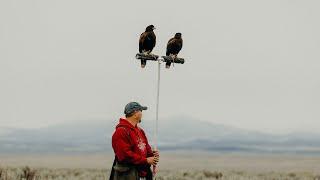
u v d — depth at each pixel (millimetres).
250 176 27859
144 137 11375
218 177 27047
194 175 27484
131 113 11234
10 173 21656
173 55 12445
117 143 10969
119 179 11016
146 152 11258
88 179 23438
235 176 26703
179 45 13258
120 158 10961
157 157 11305
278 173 33125
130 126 11094
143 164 11031
